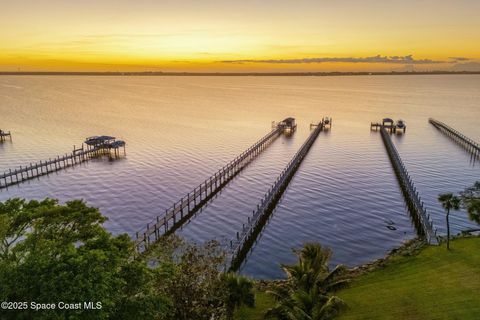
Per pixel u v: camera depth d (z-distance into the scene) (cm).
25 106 19312
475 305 2953
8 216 2359
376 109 18900
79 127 13150
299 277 2723
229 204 6172
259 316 3058
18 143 10544
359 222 5422
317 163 8606
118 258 1966
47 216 2441
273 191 6266
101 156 9206
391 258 4203
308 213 5753
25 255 2075
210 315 2634
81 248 1955
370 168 8144
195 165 8375
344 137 11794
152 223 5406
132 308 1833
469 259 3797
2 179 7400
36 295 1562
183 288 2467
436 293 3212
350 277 3766
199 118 15725
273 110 18775
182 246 3086
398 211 5797
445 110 18050
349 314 3058
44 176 7631
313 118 16075
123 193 6606
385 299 3238
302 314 2228
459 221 5359
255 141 11162
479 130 12475
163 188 6862
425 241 4503
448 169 8025
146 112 17550
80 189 6838
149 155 9269
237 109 19175
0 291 1537
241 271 4238
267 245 4809
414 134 12069
